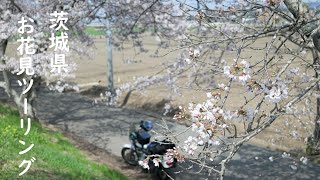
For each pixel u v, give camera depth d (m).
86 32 13.20
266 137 12.50
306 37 4.71
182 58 9.86
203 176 9.62
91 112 16.11
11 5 11.12
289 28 4.38
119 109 16.67
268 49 3.99
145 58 27.44
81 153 10.40
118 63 26.52
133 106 17.11
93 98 18.75
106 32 13.10
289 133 11.52
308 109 9.79
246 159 10.85
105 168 9.07
